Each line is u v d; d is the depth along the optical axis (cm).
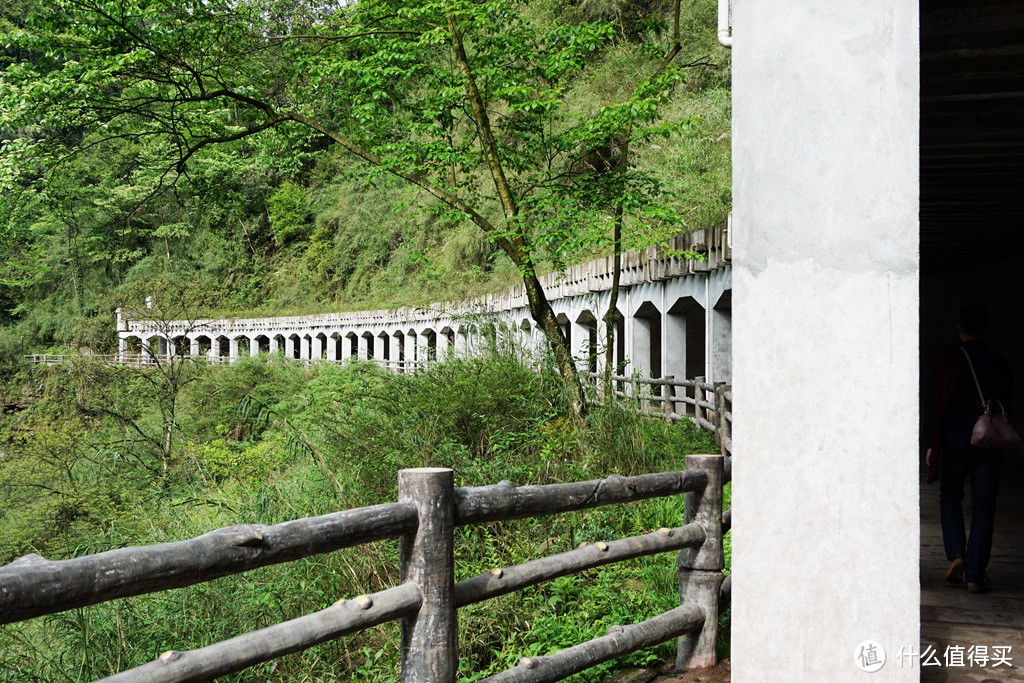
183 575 204
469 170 992
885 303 236
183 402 2036
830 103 239
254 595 462
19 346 4169
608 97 1930
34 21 1045
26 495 1181
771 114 243
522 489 306
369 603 251
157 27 1054
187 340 4412
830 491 238
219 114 1209
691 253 931
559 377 898
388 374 983
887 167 237
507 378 895
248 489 743
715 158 1772
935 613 472
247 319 4159
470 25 942
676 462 776
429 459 705
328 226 4534
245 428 1661
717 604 391
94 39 1052
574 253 969
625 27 2111
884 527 236
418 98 1061
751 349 243
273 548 223
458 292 2400
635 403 876
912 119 236
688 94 2056
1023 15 405
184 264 4566
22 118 1081
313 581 474
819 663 238
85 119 1123
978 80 483
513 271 2119
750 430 243
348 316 3272
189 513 723
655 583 514
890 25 237
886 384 236
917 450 234
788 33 242
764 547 242
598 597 500
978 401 503
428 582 266
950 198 799
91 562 187
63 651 430
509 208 951
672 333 1235
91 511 1002
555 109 955
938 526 698
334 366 2094
